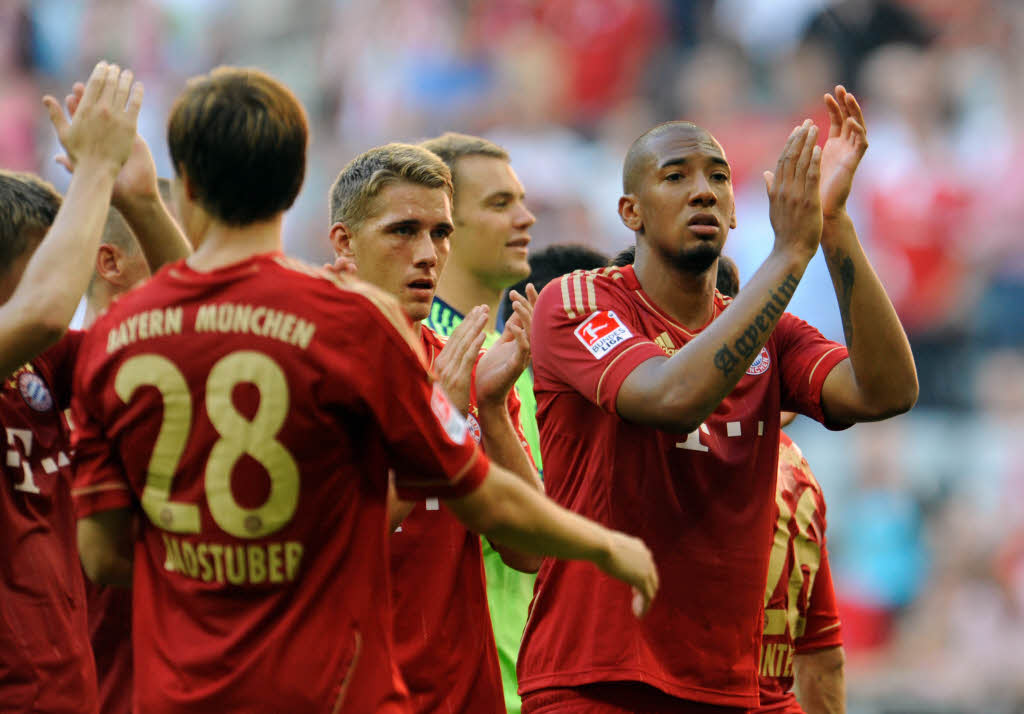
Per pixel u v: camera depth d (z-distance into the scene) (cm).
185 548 1036
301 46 6069
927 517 4159
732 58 5478
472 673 1465
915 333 4622
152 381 1031
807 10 5438
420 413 1040
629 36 5622
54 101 1176
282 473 1014
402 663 1437
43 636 1244
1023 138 4900
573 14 5669
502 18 5762
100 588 1543
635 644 1391
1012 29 5203
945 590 4038
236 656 1018
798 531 1680
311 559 1025
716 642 1404
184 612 1041
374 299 1042
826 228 1412
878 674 3875
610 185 5253
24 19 6222
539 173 5256
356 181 1555
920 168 4828
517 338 1348
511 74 5684
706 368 1280
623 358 1351
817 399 1462
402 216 1524
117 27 6284
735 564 1413
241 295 1030
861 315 1409
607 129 5494
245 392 1017
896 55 5219
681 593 1398
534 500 1064
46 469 1274
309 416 1013
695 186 1416
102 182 1162
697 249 1412
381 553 1055
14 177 1298
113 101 1181
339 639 1020
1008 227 4706
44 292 1098
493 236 2014
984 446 4331
